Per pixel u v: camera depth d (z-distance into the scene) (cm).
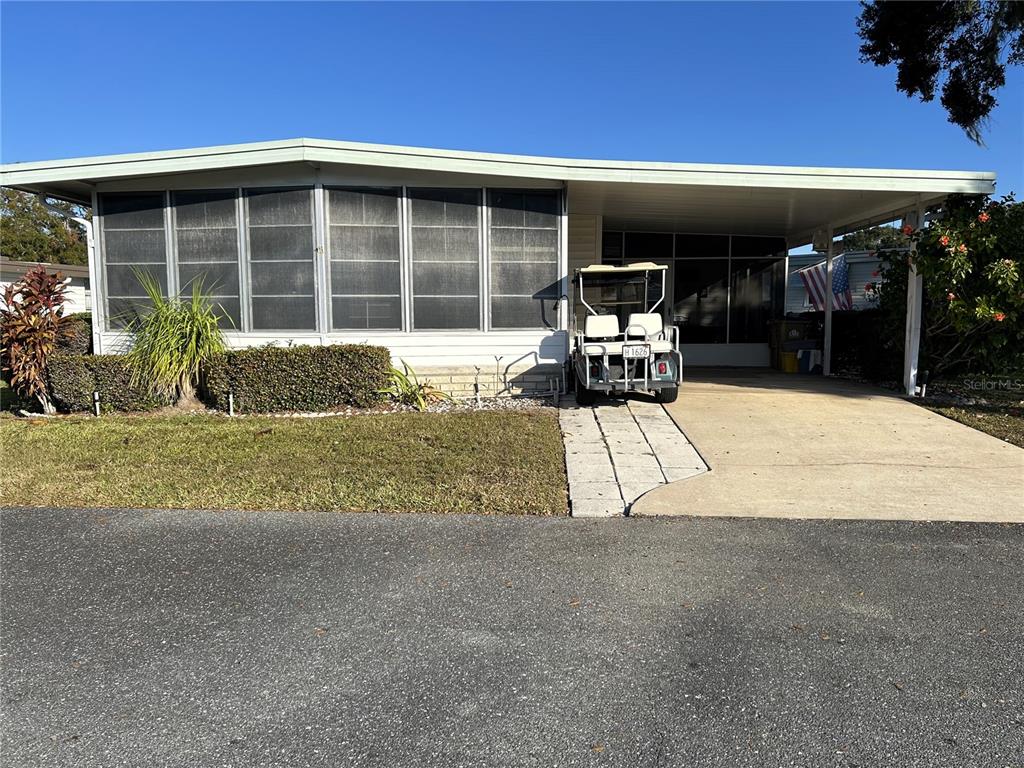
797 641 290
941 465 578
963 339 912
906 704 246
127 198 912
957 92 1412
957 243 825
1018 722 235
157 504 479
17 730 236
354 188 895
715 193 930
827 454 617
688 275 1352
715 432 703
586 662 276
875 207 1013
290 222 898
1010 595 332
